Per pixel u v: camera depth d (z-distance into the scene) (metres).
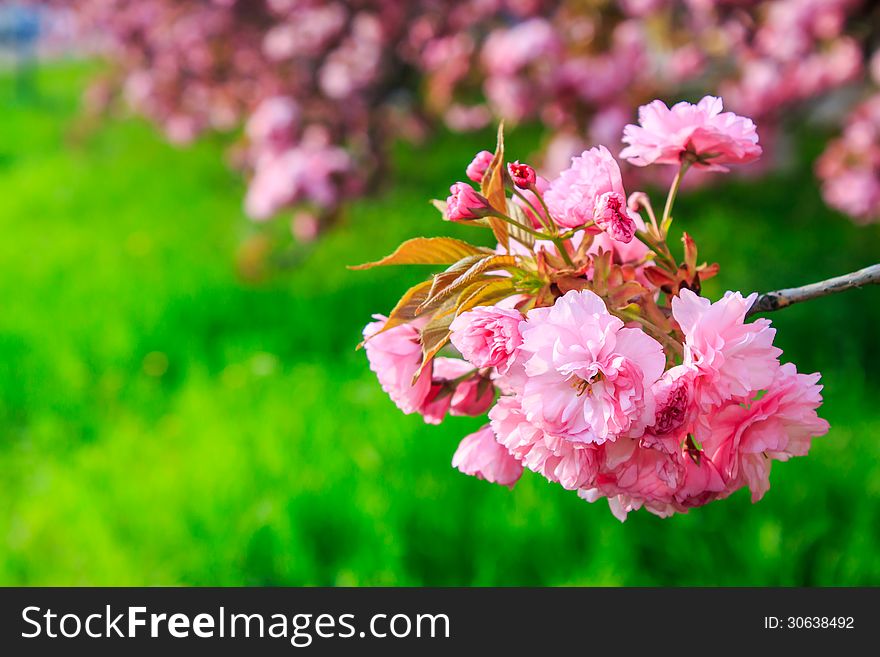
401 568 2.74
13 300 5.22
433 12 6.40
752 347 0.95
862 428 3.32
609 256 1.02
